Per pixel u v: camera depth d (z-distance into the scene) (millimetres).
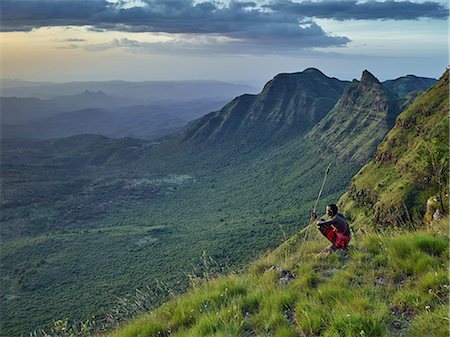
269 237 158125
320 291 7164
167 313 8344
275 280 8633
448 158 21828
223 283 8766
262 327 6766
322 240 10789
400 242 8430
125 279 132125
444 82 110062
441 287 6531
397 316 6285
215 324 6906
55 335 8859
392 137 109812
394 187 78125
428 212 20641
